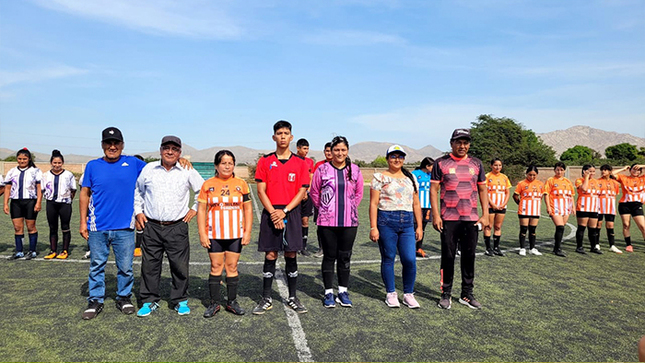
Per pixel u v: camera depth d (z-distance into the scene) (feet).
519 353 10.73
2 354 10.22
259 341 11.19
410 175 14.76
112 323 12.43
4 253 22.59
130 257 13.56
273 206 13.37
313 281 17.67
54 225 21.34
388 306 14.33
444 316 13.43
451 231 14.30
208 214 13.10
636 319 13.30
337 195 13.84
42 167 105.81
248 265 20.36
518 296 15.66
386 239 14.26
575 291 16.37
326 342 11.18
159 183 12.97
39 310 13.47
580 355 10.68
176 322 12.57
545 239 29.73
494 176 23.36
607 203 24.82
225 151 13.07
